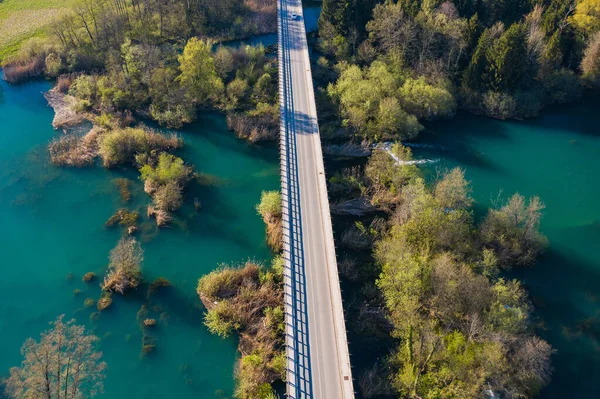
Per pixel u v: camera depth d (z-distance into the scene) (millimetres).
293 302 76125
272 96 130125
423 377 68500
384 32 132750
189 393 71188
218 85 128625
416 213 88562
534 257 89938
